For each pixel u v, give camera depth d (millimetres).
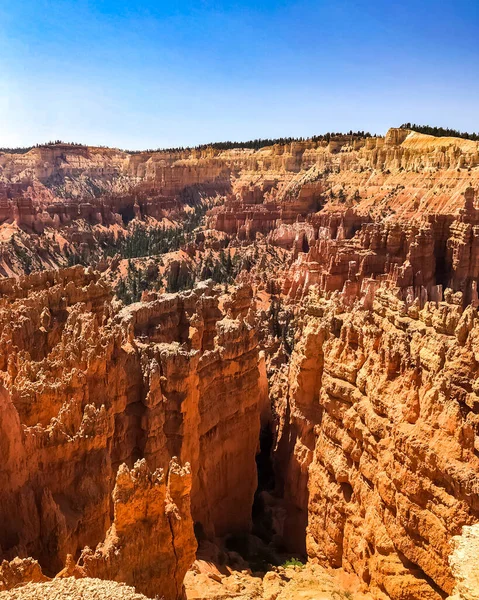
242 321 39781
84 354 28891
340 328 38094
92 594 16156
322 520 34250
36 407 25750
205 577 28625
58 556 22016
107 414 28000
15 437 22062
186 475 23312
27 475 22781
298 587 30141
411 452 25641
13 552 20203
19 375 27688
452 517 23438
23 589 16312
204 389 35000
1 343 32188
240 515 39188
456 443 24094
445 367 27609
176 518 22844
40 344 38906
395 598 26031
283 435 42781
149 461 30844
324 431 35344
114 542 21609
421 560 25125
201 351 42219
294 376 40469
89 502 24750
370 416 29938
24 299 42438
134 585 21906
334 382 34062
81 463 25250
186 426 32406
